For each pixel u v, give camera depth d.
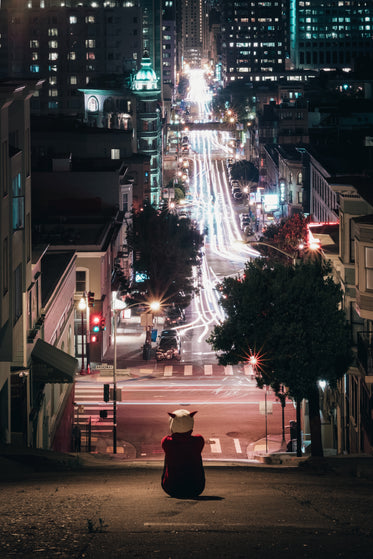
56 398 49.69
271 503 12.30
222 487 15.68
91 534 9.14
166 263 88.81
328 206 108.31
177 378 69.50
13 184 32.72
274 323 31.03
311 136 170.25
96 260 73.75
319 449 32.53
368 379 35.59
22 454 26.06
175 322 90.81
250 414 59.94
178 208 177.25
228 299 32.41
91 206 98.69
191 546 8.44
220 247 140.12
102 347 75.19
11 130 34.91
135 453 51.97
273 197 150.62
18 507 11.72
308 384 31.38
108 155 125.94
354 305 42.19
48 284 50.41
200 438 13.13
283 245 97.31
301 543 8.61
